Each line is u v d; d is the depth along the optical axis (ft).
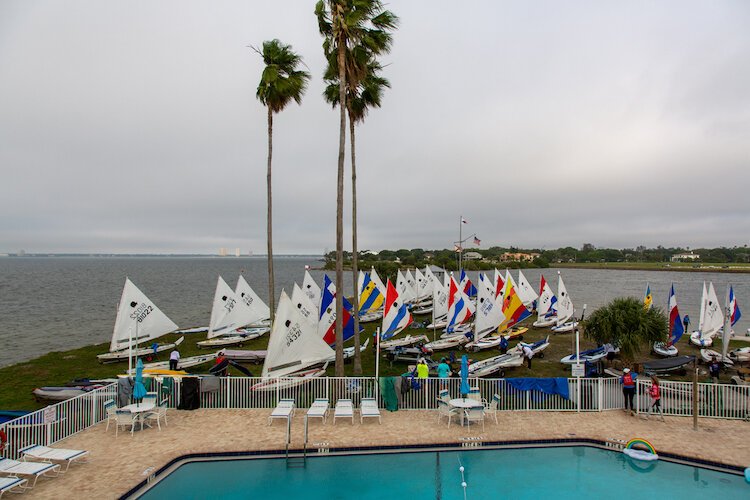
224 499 42.93
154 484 45.03
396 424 59.16
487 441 53.52
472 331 131.54
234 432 56.18
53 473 44.78
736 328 180.34
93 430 56.65
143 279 524.11
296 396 65.87
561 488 45.37
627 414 63.26
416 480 46.88
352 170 99.91
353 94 98.07
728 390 62.28
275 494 44.06
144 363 104.88
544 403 64.69
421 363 71.51
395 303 116.78
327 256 646.74
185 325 190.49
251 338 131.54
